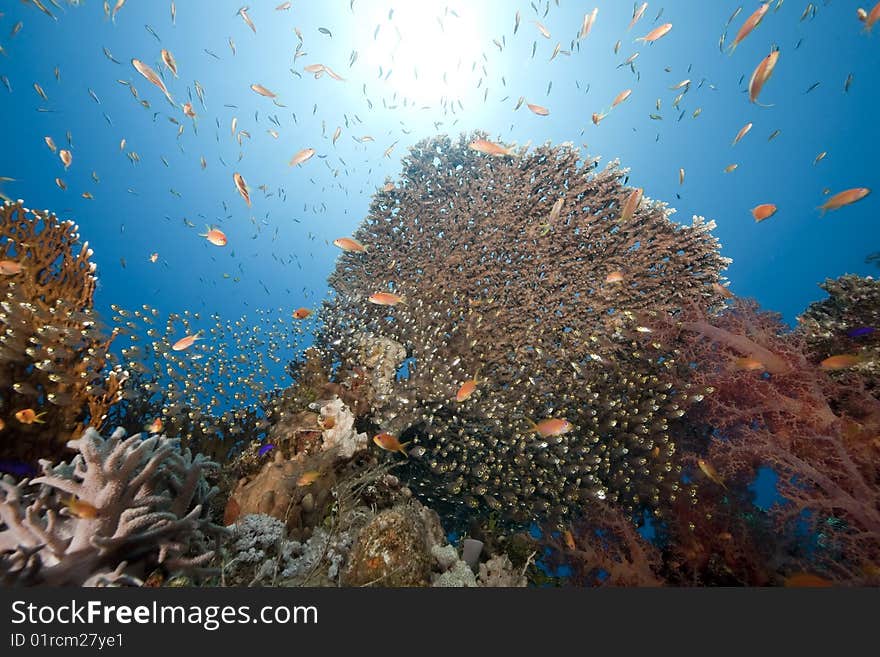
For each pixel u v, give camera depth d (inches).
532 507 201.2
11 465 137.4
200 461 120.7
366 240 317.7
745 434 174.9
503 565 162.4
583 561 175.2
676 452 202.2
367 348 251.4
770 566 152.6
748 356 194.1
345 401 232.1
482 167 323.3
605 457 202.7
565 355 228.2
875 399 161.9
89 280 193.5
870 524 133.3
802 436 163.0
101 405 166.9
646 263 247.0
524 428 206.1
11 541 89.0
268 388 257.8
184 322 241.0
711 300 233.3
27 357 148.9
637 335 226.7
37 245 178.1
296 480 160.7
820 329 201.8
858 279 237.1
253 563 129.0
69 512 93.9
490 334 248.1
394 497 180.5
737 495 178.9
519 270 266.2
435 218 313.1
